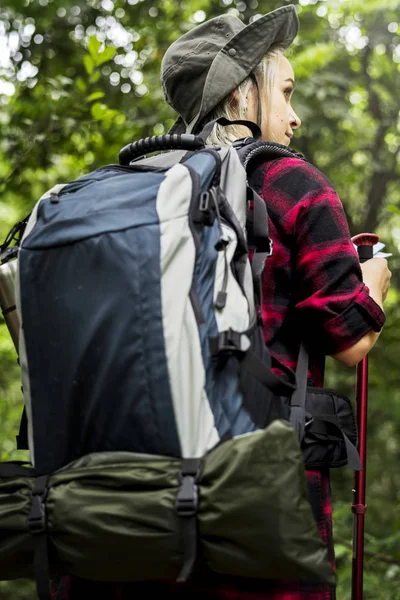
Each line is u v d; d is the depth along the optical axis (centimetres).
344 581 406
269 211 181
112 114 444
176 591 170
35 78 581
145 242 159
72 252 164
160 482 150
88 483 156
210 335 157
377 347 600
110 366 156
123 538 150
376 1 554
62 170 652
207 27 215
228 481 145
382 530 594
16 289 172
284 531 142
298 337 181
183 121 232
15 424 614
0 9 594
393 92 610
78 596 183
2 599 709
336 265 176
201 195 164
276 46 210
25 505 160
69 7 581
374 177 709
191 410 153
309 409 175
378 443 672
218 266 162
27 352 169
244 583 166
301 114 537
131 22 597
